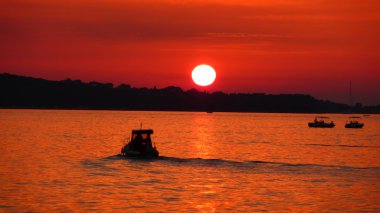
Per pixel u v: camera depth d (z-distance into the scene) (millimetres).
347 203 157125
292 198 163625
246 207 149750
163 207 147625
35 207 145000
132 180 192750
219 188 178875
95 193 166250
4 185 178500
